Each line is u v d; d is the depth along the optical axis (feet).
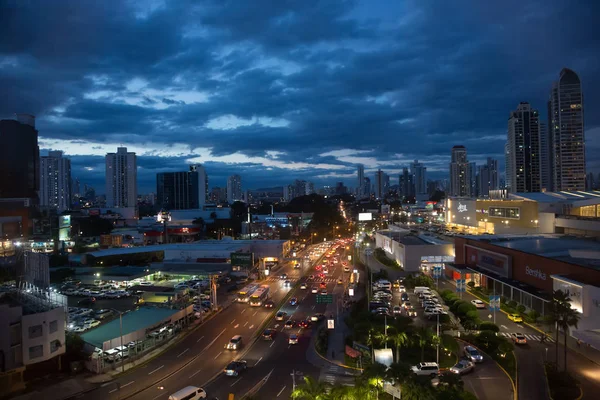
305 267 419.33
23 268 218.59
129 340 183.11
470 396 124.47
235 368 160.15
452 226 655.35
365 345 174.70
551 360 165.48
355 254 492.95
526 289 230.68
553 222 394.11
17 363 153.48
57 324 165.37
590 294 178.81
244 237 645.92
